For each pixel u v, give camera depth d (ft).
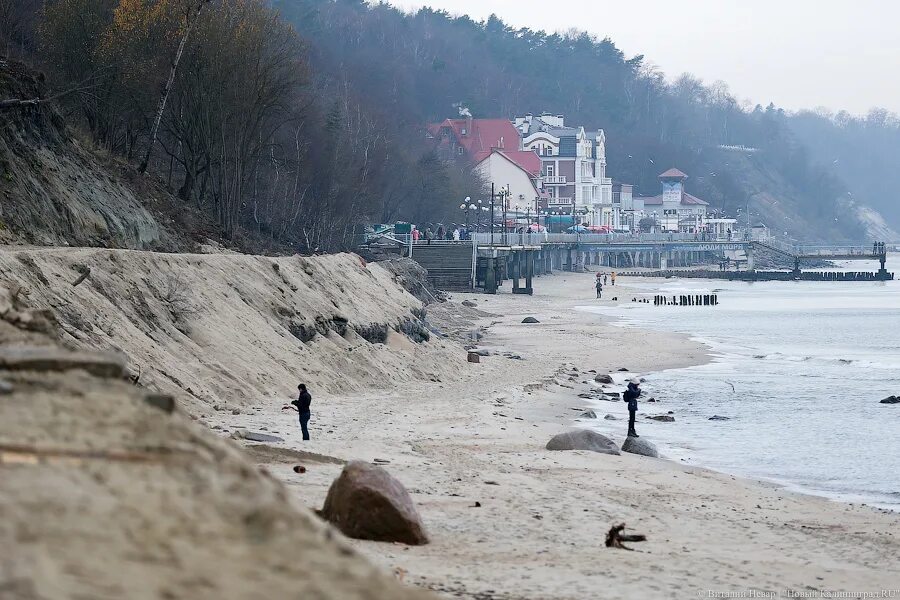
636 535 152.05
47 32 541.34
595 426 313.53
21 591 35.37
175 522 43.39
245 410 264.72
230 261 367.86
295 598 39.37
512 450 243.40
